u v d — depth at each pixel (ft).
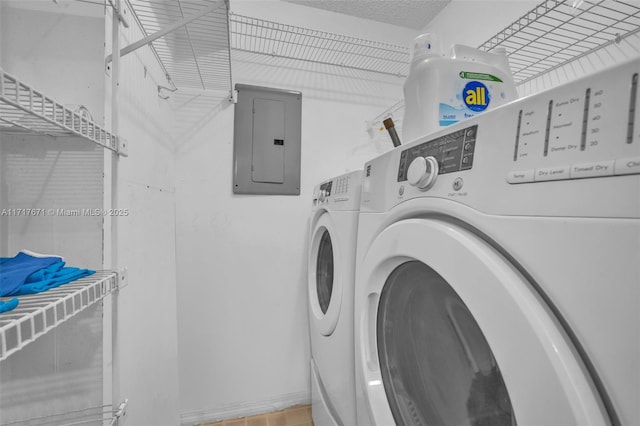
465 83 2.46
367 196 2.39
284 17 5.07
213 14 2.79
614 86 0.85
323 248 4.15
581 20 3.11
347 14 5.46
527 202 1.07
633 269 0.78
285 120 5.04
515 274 1.12
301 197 5.15
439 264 1.42
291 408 4.88
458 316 1.58
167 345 3.87
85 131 1.54
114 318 1.98
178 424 4.27
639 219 0.77
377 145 5.67
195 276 4.59
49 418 1.89
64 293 1.40
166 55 3.68
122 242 2.42
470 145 1.37
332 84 5.40
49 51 1.98
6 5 1.94
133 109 2.77
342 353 2.89
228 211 4.77
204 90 4.70
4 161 1.93
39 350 1.90
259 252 4.90
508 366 1.06
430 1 5.15
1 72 0.95
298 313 5.06
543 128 1.05
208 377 4.58
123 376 2.40
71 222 1.98
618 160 0.82
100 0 2.06
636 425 0.77
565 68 3.35
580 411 0.86
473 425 1.54
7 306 1.14
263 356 4.85
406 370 2.04
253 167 4.86
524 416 1.00
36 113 1.14
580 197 0.91
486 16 4.32
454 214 1.42
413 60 2.59
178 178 4.56
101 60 2.05
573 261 0.91
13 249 1.92
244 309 4.80
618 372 0.80
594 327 0.85
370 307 2.21
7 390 1.86
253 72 4.93
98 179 2.03
